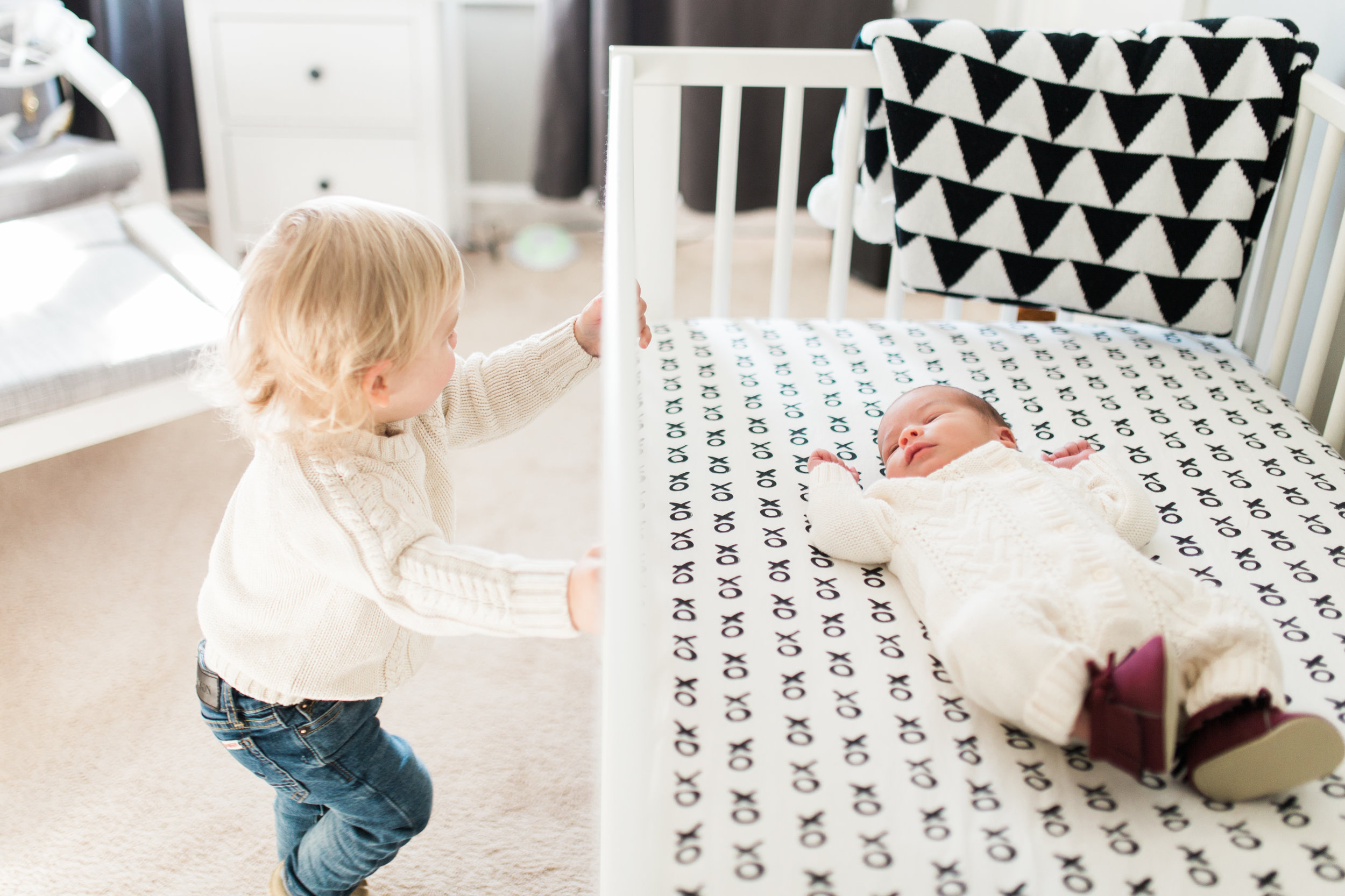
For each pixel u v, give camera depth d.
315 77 2.47
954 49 1.28
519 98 2.98
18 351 1.38
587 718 1.36
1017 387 1.25
